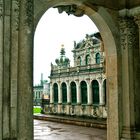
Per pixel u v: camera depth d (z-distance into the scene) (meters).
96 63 49.41
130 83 9.79
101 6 9.68
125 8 9.90
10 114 7.43
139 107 9.94
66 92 55.06
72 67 53.47
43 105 61.62
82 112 49.88
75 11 9.65
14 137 7.43
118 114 9.76
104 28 10.04
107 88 10.29
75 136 30.77
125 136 9.54
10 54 7.52
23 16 7.69
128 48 9.90
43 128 39.03
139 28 9.71
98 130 35.88
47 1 8.49
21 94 7.55
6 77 7.41
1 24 7.36
